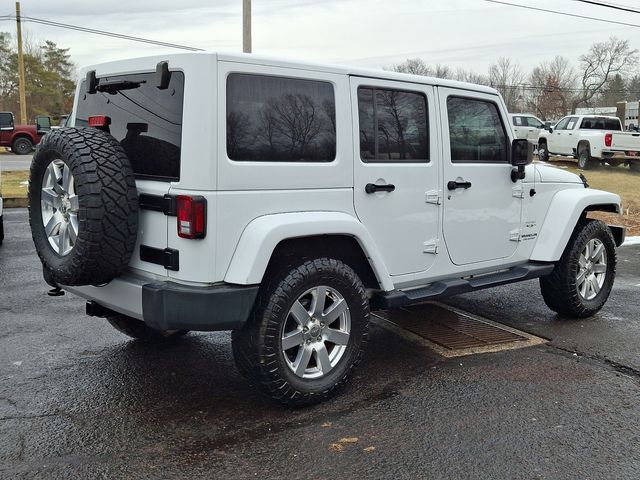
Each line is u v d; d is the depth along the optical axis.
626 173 19.64
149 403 3.97
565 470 3.20
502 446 3.45
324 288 3.89
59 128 3.77
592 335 5.45
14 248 8.70
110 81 4.07
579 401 4.06
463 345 5.16
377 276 4.21
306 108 3.85
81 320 5.66
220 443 3.45
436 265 4.72
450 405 3.98
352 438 3.52
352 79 4.08
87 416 3.77
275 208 3.71
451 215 4.77
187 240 3.47
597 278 6.07
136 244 3.76
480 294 6.88
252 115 3.61
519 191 5.31
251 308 3.54
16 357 4.73
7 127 13.51
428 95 4.57
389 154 4.34
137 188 3.70
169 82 3.57
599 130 20.33
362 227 4.02
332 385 3.95
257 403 3.98
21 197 13.12
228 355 4.86
